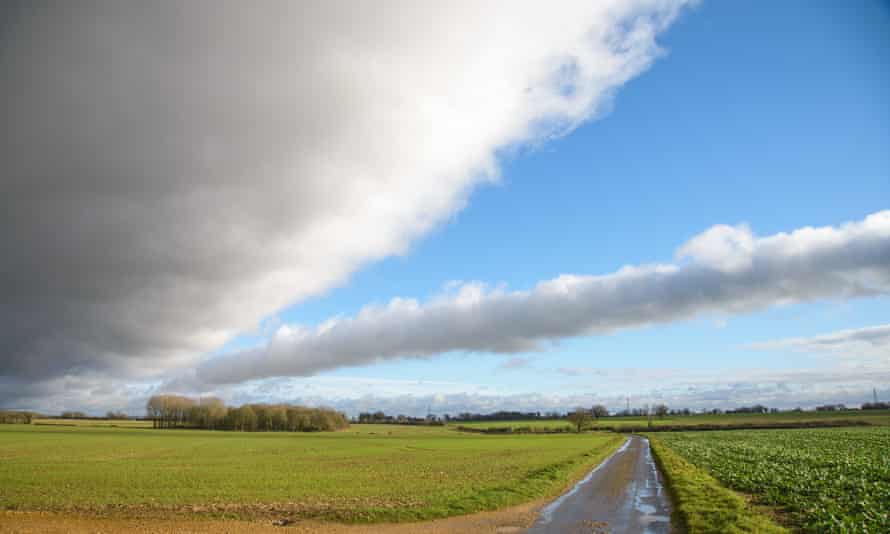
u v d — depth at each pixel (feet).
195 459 188.34
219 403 609.42
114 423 645.92
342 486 109.91
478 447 278.05
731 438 327.26
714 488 91.86
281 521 72.64
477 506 79.46
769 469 123.24
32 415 595.47
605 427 613.52
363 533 65.41
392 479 123.65
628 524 67.56
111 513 78.18
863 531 59.06
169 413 590.96
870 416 616.39
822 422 531.91
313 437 427.74
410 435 494.59
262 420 596.29
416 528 67.31
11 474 130.00
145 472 138.62
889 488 90.12
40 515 76.64
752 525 60.75
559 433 541.34
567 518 71.82
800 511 73.61
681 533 62.23
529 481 105.91
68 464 160.45
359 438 418.72
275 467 157.79
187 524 71.00
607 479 119.24
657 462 168.04
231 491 101.65
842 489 91.81
